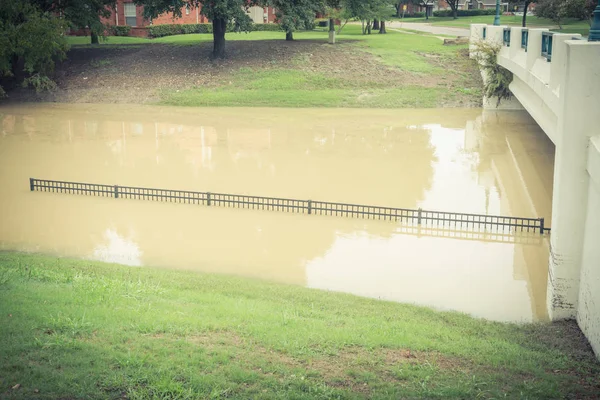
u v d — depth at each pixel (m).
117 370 9.01
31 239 18.19
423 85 42.53
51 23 42.72
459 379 9.32
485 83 39.84
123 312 11.27
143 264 16.33
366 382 9.03
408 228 19.14
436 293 14.75
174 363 9.27
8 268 14.59
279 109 39.91
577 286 13.06
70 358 9.26
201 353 9.66
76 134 32.84
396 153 28.31
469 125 34.44
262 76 44.28
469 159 27.19
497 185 23.41
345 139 31.23
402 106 40.00
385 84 42.75
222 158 27.56
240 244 17.80
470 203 21.41
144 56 48.44
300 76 44.03
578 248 12.91
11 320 10.53
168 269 15.90
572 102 12.38
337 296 13.93
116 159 27.50
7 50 41.59
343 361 9.74
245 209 20.84
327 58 46.53
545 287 15.12
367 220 19.81
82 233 18.69
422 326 11.93
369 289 14.91
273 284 14.82
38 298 11.77
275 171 25.41
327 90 42.28
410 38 56.00
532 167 25.89
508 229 19.06
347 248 17.53
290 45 49.47
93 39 53.44
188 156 27.97
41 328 10.32
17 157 27.91
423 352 10.37
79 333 10.20
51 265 15.27
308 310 12.56
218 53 46.97
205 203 21.48
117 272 14.91
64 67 47.53
